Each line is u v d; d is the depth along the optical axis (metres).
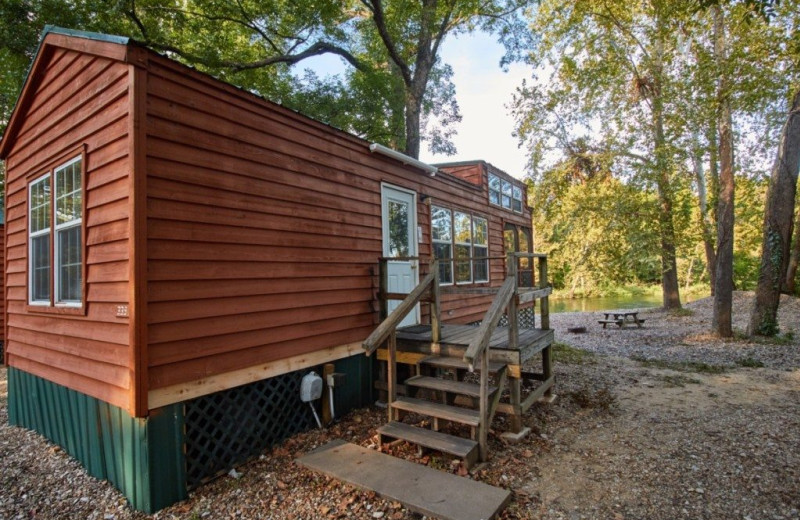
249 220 3.85
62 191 4.15
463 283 8.23
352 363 5.11
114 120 3.26
